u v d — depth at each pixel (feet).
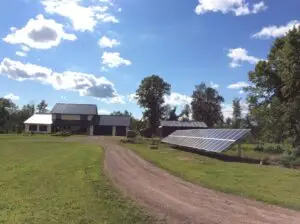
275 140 157.69
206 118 404.98
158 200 41.65
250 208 37.78
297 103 136.98
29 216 32.71
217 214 35.50
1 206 36.52
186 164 77.77
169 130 268.62
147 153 109.70
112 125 291.99
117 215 34.24
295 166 85.61
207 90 408.05
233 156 102.94
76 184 49.57
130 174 62.75
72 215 33.35
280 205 38.88
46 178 54.49
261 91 167.02
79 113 293.43
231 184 51.06
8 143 147.33
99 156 94.02
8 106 370.53
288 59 141.69
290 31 139.54
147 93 357.20
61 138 203.21
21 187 47.06
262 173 62.23
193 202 40.68
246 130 100.83
